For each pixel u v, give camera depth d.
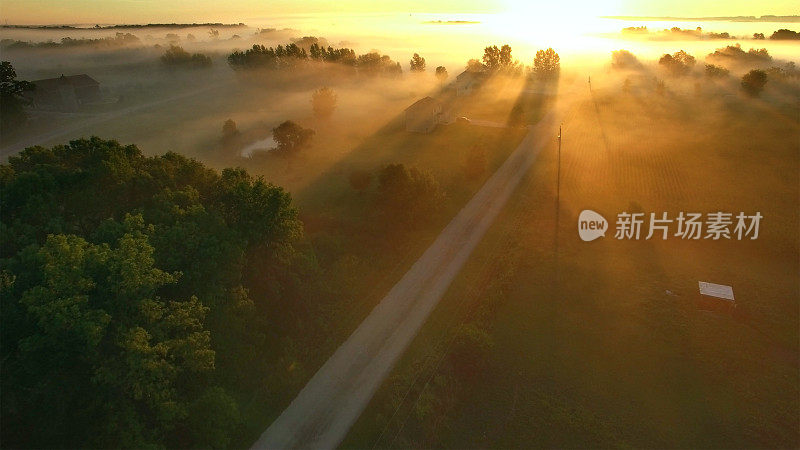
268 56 132.12
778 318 34.44
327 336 32.94
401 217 45.84
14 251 26.77
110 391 22.39
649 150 71.19
